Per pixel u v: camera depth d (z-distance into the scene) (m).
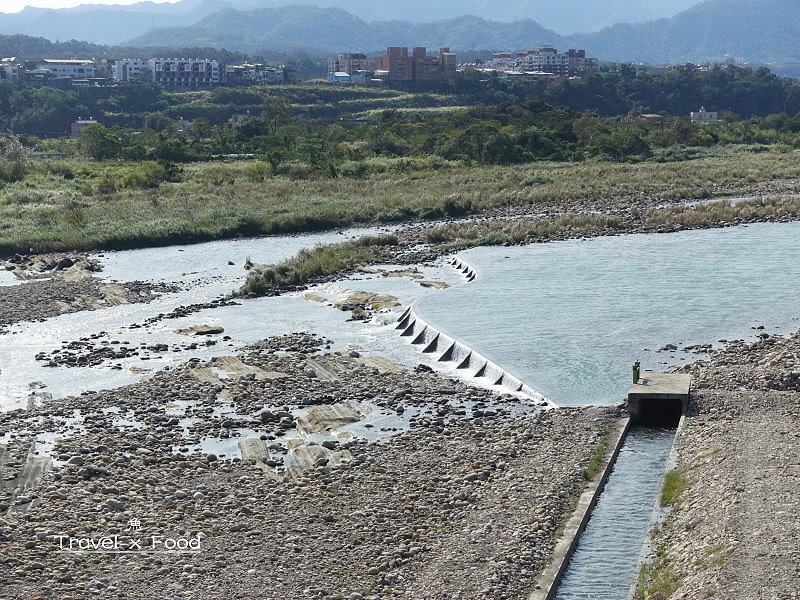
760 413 34.50
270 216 90.94
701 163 140.25
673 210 87.44
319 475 32.09
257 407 39.81
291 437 36.34
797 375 37.75
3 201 105.94
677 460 31.47
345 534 27.72
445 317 51.44
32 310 58.66
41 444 35.97
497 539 26.72
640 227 80.50
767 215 83.50
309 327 53.03
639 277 60.00
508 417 37.34
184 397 41.28
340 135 191.00
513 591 24.03
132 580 25.27
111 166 148.88
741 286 56.25
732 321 48.56
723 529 25.30
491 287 58.72
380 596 24.14
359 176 130.75
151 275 69.44
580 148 163.62
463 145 155.00
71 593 24.56
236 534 27.98
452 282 63.12
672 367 41.53
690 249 69.25
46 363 47.25
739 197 100.81
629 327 48.19
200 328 53.06
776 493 26.98
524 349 45.03
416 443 34.75
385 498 30.06
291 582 25.05
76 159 166.62
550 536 26.84
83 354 48.84
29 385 43.81
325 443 34.84
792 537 24.17
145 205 99.06
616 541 26.95
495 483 30.70
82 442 35.84
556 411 37.03
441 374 43.69
